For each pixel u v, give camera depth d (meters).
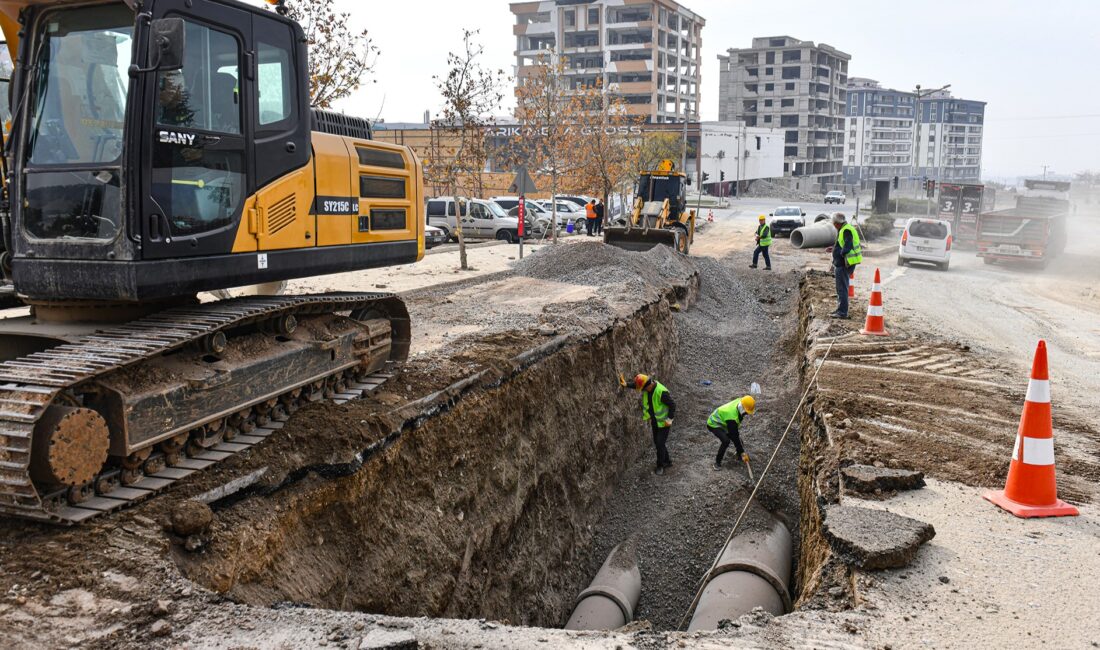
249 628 4.12
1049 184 41.19
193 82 5.55
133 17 5.20
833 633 4.32
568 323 12.16
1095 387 9.57
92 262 5.25
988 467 6.69
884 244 35.81
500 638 4.17
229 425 5.99
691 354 16.98
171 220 5.43
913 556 5.10
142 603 4.22
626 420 12.69
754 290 24.58
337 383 7.42
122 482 5.10
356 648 3.88
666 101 104.38
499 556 8.37
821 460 7.40
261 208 6.21
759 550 8.70
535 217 35.41
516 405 9.30
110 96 5.25
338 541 6.02
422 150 38.41
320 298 6.98
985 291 20.03
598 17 99.62
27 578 4.28
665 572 9.80
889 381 9.41
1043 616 4.46
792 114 113.69
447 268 20.05
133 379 5.05
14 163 5.46
